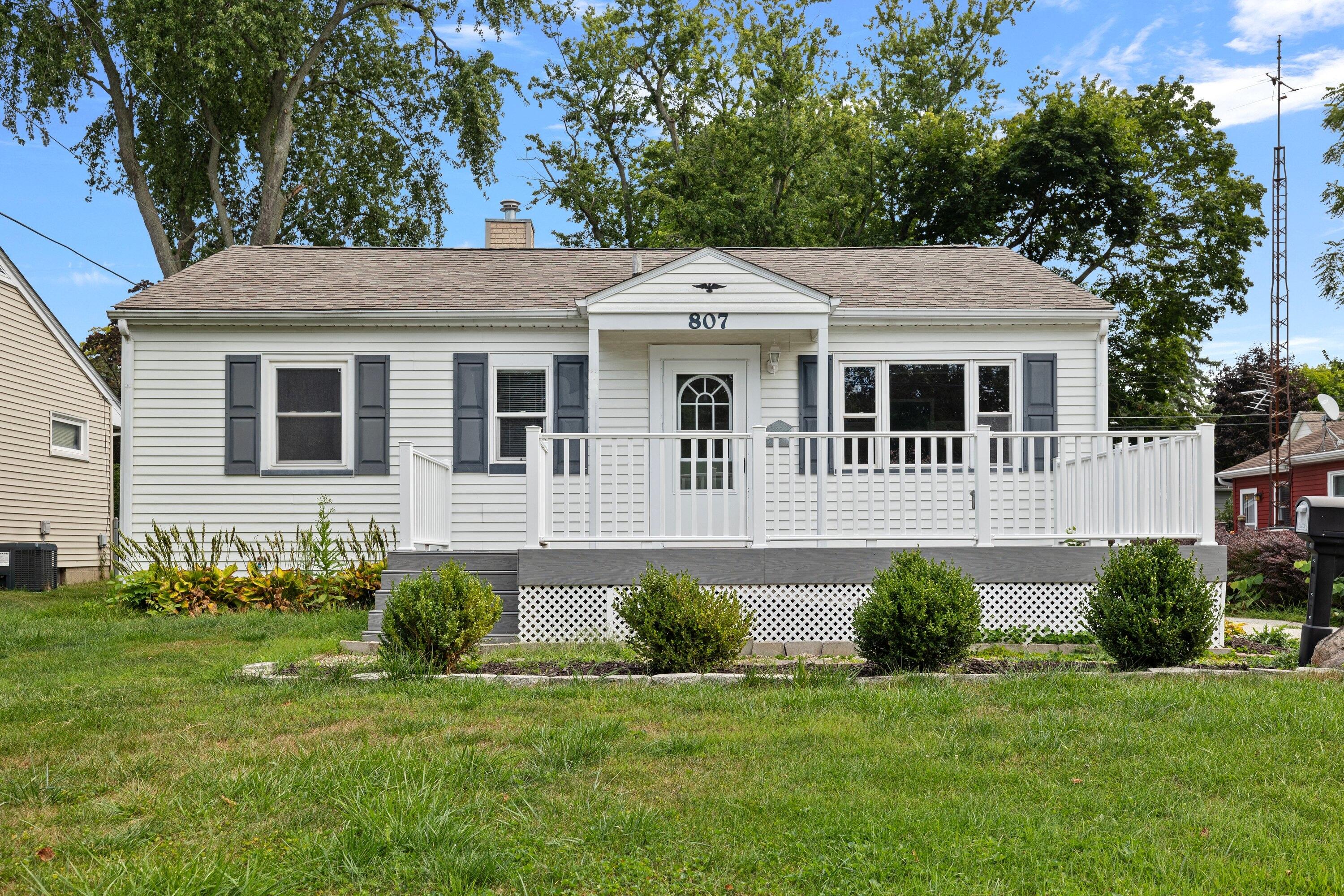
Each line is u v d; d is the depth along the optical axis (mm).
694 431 11906
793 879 3316
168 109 23734
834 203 27422
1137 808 3896
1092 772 4367
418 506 9273
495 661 7434
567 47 30484
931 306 11859
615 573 8484
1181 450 8391
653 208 29969
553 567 8469
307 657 7734
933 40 32406
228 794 4148
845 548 8484
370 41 24125
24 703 6023
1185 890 3148
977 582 8516
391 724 5336
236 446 11953
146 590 11406
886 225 28812
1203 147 27906
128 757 4750
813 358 11914
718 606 6988
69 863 3465
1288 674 6500
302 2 21875
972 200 26969
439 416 12070
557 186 30656
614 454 8586
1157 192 27688
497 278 13023
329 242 26672
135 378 11945
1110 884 3234
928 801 3988
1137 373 28844
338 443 12125
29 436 18812
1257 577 12375
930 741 4848
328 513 11984
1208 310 28219
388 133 25109
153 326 12000
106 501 22266
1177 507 8391
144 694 6285
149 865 3326
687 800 4062
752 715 5469
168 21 19922
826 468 10914
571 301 12219
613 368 12047
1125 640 6797
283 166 23703
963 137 27906
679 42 30438
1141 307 28312
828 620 8516
